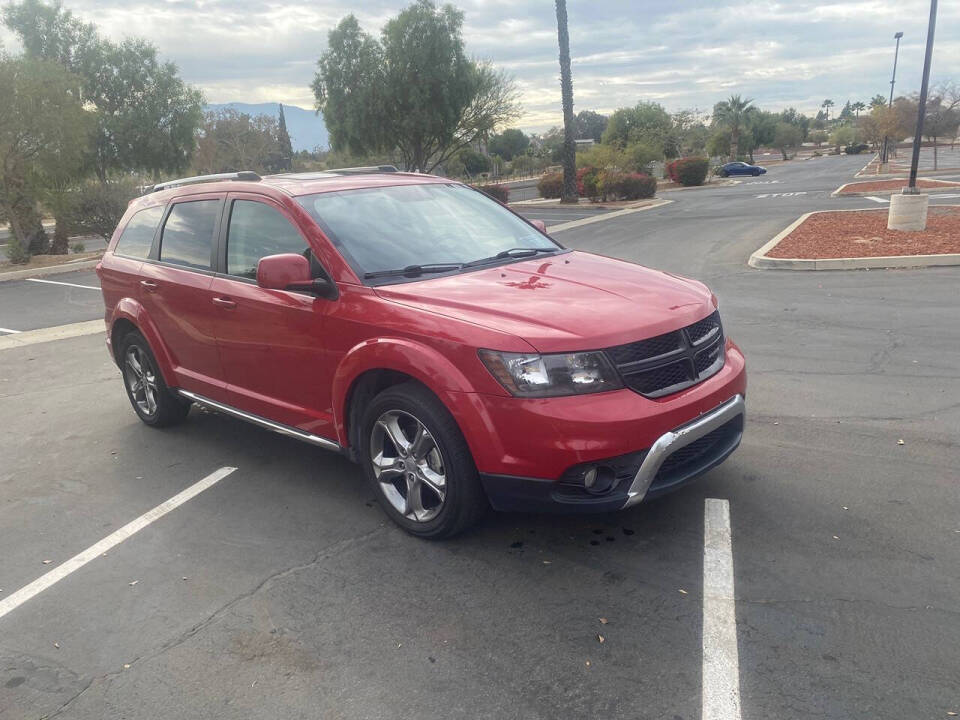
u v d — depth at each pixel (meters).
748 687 2.76
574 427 3.34
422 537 4.02
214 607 3.54
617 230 20.73
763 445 5.00
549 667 2.96
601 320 3.55
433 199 5.02
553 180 36.94
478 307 3.71
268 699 2.89
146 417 6.12
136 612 3.55
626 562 3.67
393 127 29.92
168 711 2.86
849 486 4.33
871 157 76.25
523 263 4.49
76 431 6.21
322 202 4.55
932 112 44.56
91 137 24.80
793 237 15.32
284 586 3.68
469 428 3.53
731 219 21.41
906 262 11.48
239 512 4.52
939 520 3.89
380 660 3.07
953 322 7.96
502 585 3.56
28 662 3.22
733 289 10.71
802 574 3.47
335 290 4.15
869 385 6.11
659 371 3.58
